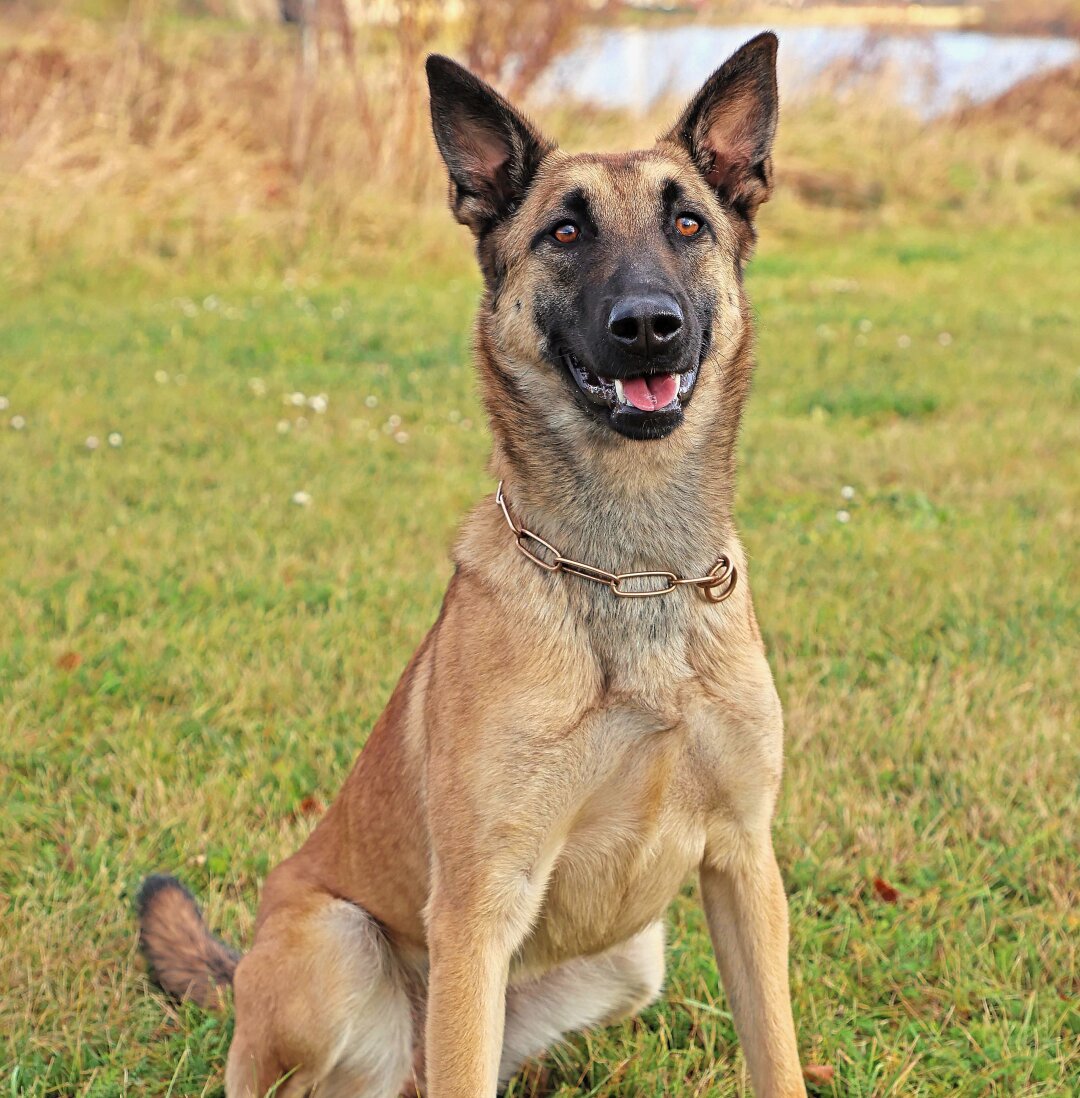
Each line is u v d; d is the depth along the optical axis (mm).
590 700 2986
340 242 14438
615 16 16453
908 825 4078
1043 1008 3338
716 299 3430
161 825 4145
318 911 3299
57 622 5641
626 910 3186
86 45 16672
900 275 14742
